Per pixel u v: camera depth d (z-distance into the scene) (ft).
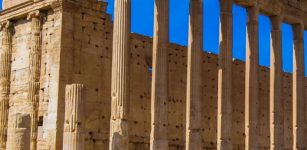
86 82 179.32
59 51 173.17
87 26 182.60
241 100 253.65
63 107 172.14
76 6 179.01
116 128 150.41
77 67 177.68
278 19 205.87
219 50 187.11
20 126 123.34
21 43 189.57
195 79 172.65
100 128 181.16
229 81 184.75
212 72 240.94
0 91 190.49
